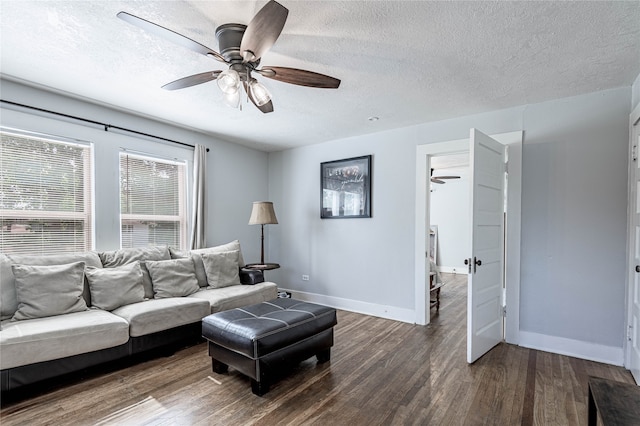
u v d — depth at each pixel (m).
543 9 1.75
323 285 4.74
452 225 7.99
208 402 2.13
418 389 2.30
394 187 4.07
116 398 2.18
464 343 3.20
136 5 1.75
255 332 2.22
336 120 3.73
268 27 1.57
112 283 2.91
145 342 2.74
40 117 2.95
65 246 3.12
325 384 2.38
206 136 4.42
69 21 1.90
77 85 2.84
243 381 2.43
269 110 2.49
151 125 3.78
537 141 3.13
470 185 2.73
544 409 2.05
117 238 3.47
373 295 4.23
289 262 5.15
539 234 3.10
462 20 1.86
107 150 3.40
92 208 3.29
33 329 2.22
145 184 3.77
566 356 2.89
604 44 2.09
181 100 3.17
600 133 2.85
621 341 2.73
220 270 3.81
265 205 4.48
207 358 2.84
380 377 2.49
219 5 1.74
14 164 2.83
